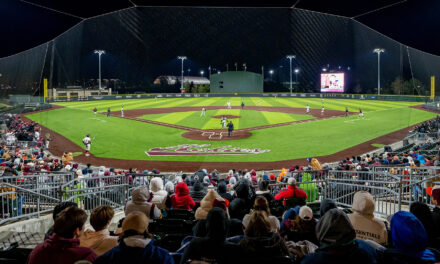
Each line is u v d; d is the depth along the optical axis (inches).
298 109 2437.3
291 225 208.4
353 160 830.5
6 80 2679.6
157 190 307.7
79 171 561.6
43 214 398.6
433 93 2731.3
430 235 168.7
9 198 395.5
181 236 215.9
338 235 116.3
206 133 1534.2
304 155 1128.8
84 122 1855.3
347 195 462.9
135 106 2704.2
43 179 518.9
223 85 4473.4
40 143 1259.2
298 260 162.1
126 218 135.0
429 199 405.7
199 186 381.1
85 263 102.2
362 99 3314.5
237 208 256.4
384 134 1466.5
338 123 1763.0
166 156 1131.9
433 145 1025.5
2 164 557.6
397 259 128.3
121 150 1226.0
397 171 589.0
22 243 264.5
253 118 1972.2
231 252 135.7
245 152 1175.0
